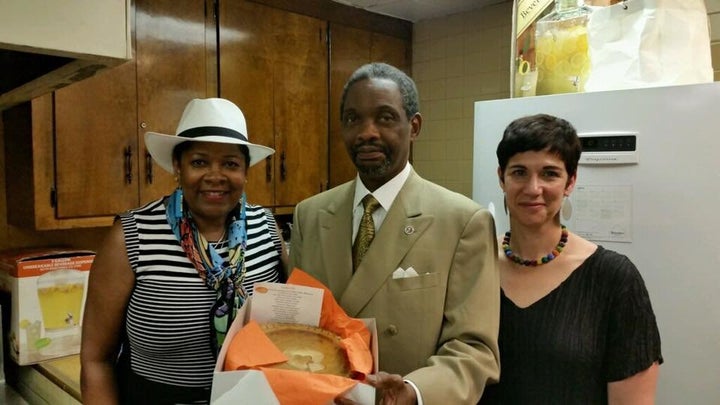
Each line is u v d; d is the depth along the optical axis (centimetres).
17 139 192
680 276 126
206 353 107
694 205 124
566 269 104
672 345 127
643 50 132
